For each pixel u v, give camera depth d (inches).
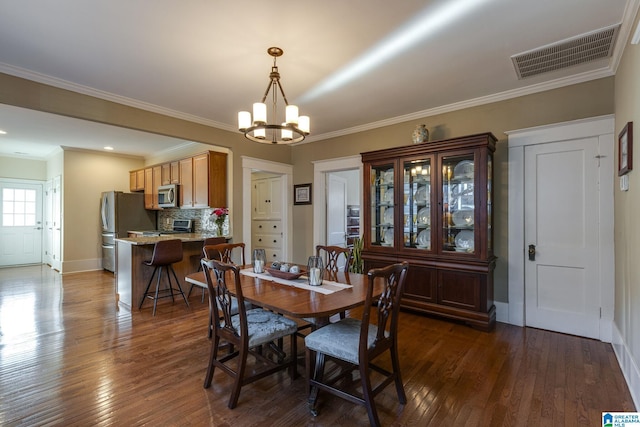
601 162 110.5
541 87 120.7
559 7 76.0
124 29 83.8
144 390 81.4
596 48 95.0
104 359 98.3
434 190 133.7
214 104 140.2
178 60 100.8
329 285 89.2
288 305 70.1
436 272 133.4
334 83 118.9
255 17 79.1
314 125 174.7
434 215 133.8
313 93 128.3
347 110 149.5
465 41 90.6
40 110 112.6
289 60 101.2
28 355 100.7
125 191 271.3
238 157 180.4
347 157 181.9
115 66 104.5
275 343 110.4
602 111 110.0
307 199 203.5
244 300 76.2
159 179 233.0
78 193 245.3
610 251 109.2
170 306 154.7
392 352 76.2
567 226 118.0
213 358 82.9
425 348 106.6
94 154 253.9
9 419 69.6
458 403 75.9
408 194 143.8
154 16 78.4
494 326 127.0
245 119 98.1
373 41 90.5
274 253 216.4
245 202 183.8
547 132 120.6
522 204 126.9
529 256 126.0
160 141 217.9
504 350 104.6
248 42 90.7
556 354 101.3
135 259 151.0
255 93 127.9
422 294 137.3
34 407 74.0
